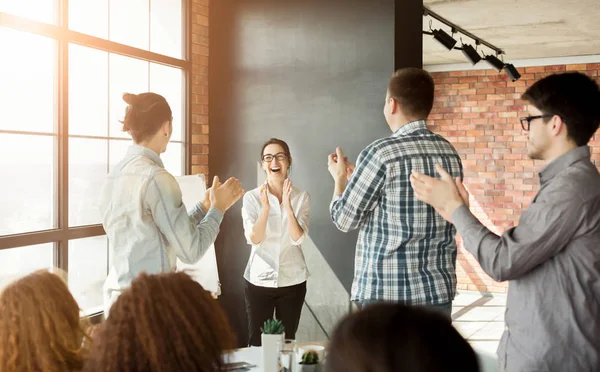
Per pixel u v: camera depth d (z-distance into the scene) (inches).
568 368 67.7
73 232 141.9
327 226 172.1
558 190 67.4
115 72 156.7
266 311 148.9
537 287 69.0
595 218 66.9
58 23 138.1
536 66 339.3
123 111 159.2
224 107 187.2
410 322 27.7
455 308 309.0
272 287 146.7
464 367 27.1
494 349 230.8
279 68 179.2
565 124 68.7
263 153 151.9
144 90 166.7
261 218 143.7
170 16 175.8
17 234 129.3
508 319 72.2
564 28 260.7
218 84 187.9
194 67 182.9
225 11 186.4
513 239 68.7
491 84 344.2
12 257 128.0
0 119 125.3
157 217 96.9
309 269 173.5
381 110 165.3
